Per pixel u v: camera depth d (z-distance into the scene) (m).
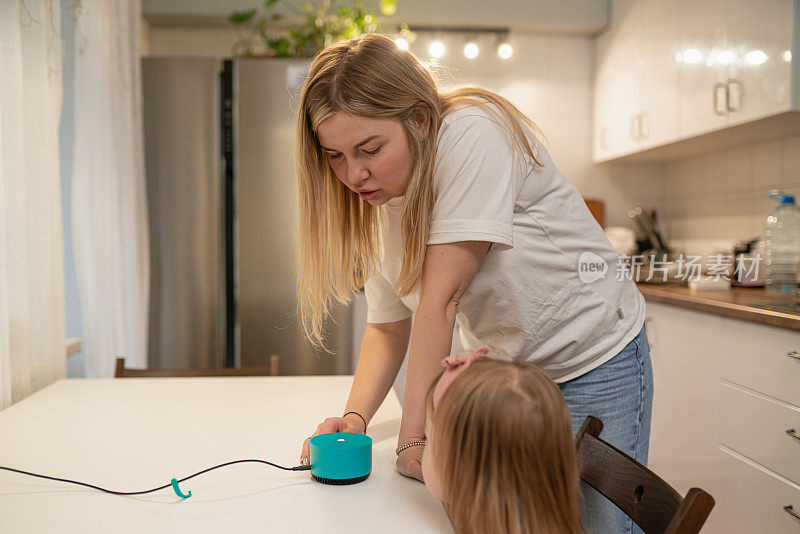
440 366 0.94
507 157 0.96
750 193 2.92
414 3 3.38
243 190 2.91
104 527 0.75
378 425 1.15
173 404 1.31
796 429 1.77
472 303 1.11
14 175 1.49
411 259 1.00
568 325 1.11
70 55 2.25
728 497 2.08
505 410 0.65
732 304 2.06
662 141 2.95
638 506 0.82
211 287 2.91
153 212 2.88
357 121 0.92
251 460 0.90
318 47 3.12
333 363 2.92
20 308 1.52
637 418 1.17
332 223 1.11
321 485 0.88
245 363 2.92
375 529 0.74
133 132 2.65
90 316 2.13
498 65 3.64
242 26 3.41
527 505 0.64
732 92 2.44
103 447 1.03
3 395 1.42
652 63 3.03
